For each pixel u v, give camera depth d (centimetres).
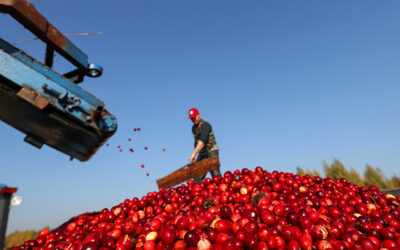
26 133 571
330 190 521
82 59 548
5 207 405
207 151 775
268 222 320
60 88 456
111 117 520
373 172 1525
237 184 504
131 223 394
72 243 374
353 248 280
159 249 305
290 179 522
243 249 279
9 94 430
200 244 290
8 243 858
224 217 356
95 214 572
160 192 543
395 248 274
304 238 291
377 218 363
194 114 794
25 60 438
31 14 426
